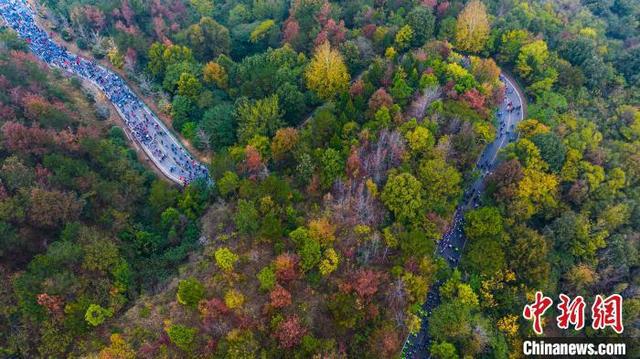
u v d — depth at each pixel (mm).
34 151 142125
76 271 120750
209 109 176250
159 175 166000
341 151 137500
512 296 120312
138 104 192250
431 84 155125
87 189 141625
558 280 129375
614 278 128750
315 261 112875
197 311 110562
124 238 136625
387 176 133250
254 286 113375
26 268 122625
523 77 184125
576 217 133125
